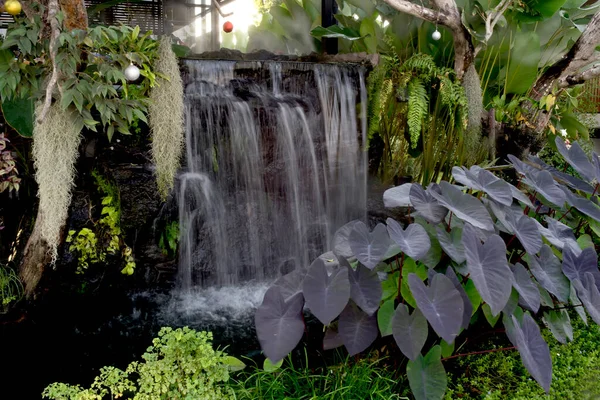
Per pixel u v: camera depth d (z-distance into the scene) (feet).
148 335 10.72
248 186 13.38
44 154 9.57
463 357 9.11
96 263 11.62
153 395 7.18
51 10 8.86
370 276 7.44
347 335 7.39
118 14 20.08
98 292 11.77
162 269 12.53
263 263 13.84
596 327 10.80
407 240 7.18
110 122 10.11
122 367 9.50
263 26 22.52
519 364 9.09
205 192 12.70
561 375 8.77
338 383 7.77
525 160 15.16
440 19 13.28
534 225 8.04
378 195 15.47
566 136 17.99
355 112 14.83
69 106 9.54
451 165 15.23
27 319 10.95
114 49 9.86
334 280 7.00
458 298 6.77
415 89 13.53
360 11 17.84
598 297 7.84
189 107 12.26
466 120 13.38
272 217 13.83
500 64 15.72
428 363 7.23
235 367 7.82
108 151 11.71
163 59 10.45
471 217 7.63
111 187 11.80
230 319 11.53
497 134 15.15
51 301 11.42
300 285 7.97
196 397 7.04
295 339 6.98
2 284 11.37
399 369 8.43
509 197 8.16
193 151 12.45
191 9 23.32
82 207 11.68
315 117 14.10
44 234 9.94
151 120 10.63
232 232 13.30
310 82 14.11
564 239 8.93
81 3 9.55
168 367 7.29
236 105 12.82
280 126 13.41
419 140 15.23
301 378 7.99
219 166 12.87
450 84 13.44
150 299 12.24
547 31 15.71
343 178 14.88
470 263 6.91
